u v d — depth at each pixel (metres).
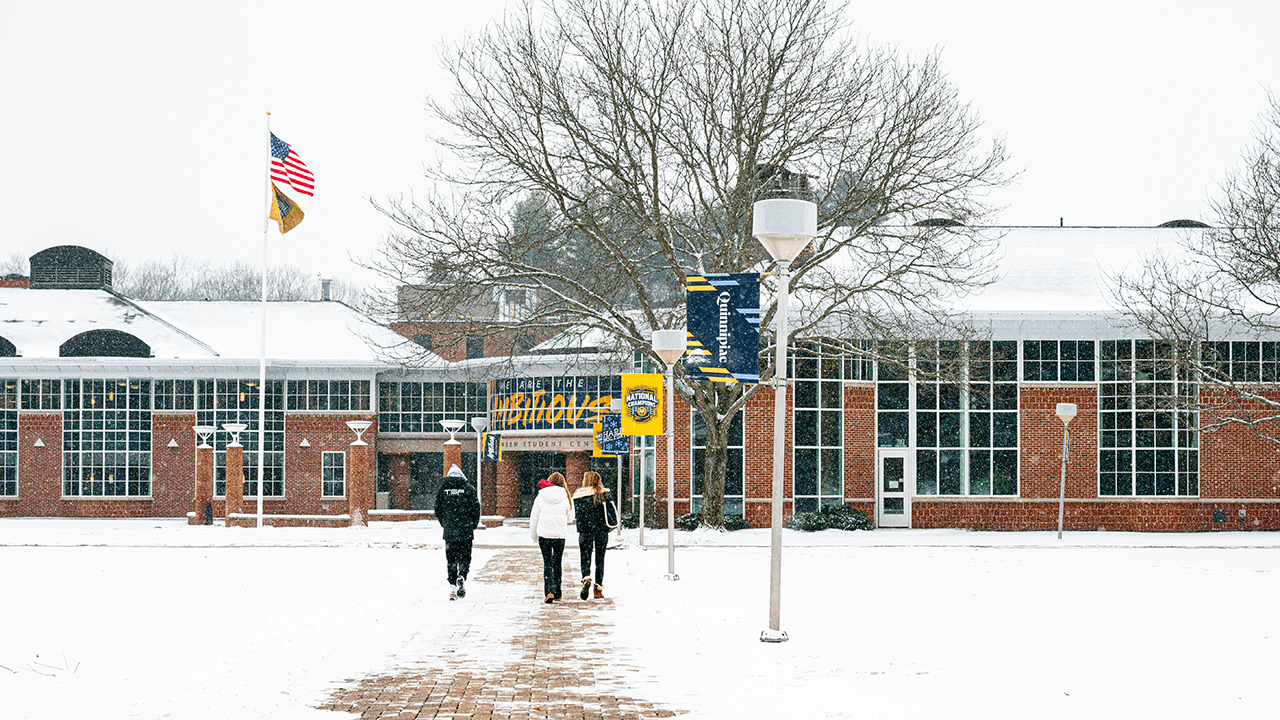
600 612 16.05
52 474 52.72
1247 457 41.19
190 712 8.86
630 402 25.45
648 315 36.03
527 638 13.41
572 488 48.56
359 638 13.46
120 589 19.11
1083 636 13.45
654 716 9.12
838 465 40.75
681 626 14.43
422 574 22.52
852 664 11.38
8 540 35.16
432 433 54.31
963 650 12.29
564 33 35.78
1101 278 45.22
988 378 41.56
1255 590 19.70
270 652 11.73
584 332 37.75
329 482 52.91
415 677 10.83
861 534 38.09
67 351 53.78
